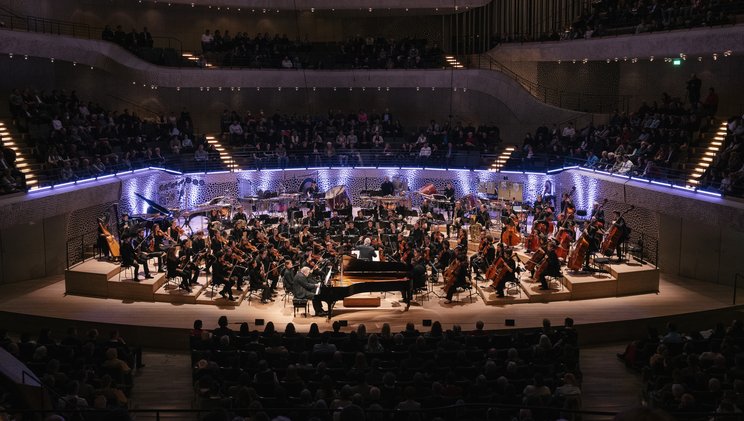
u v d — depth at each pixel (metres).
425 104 43.09
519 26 41.66
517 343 18.83
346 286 23.17
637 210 29.69
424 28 44.69
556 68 39.19
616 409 17.84
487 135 38.97
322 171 38.84
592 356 21.59
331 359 17.75
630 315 23.52
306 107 43.25
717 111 32.81
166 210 28.91
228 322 23.03
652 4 33.50
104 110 36.00
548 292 25.34
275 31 44.19
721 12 29.28
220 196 35.62
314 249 25.53
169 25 41.97
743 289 26.19
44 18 36.28
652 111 33.09
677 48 30.59
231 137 38.66
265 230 29.64
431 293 26.25
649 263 27.97
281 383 15.62
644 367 17.92
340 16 44.62
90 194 28.67
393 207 33.56
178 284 26.16
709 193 26.22
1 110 33.00
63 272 28.48
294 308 23.73
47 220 27.78
